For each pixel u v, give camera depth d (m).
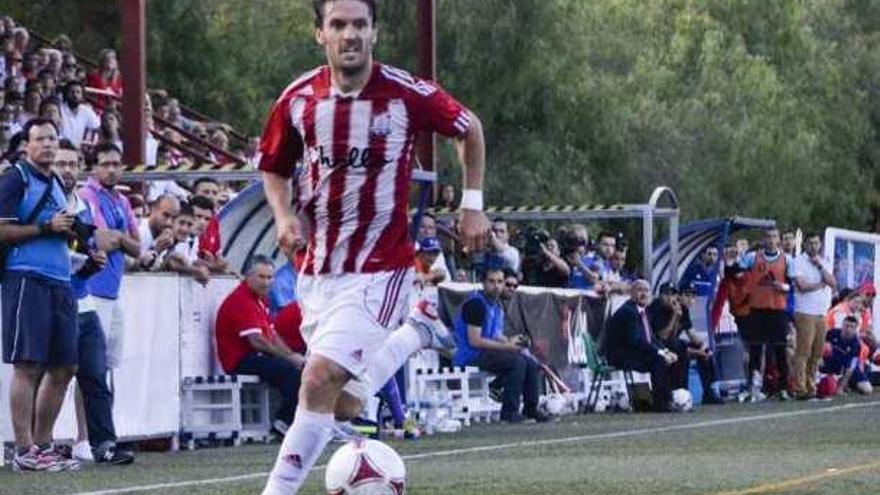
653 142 73.56
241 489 21.30
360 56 16.70
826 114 83.94
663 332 44.94
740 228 51.34
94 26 67.00
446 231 44.03
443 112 16.91
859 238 62.16
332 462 17.17
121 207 27.42
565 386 42.72
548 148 67.44
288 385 31.59
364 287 16.75
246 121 67.44
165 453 29.28
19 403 24.72
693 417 40.09
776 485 21.33
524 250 46.09
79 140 42.44
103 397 25.98
